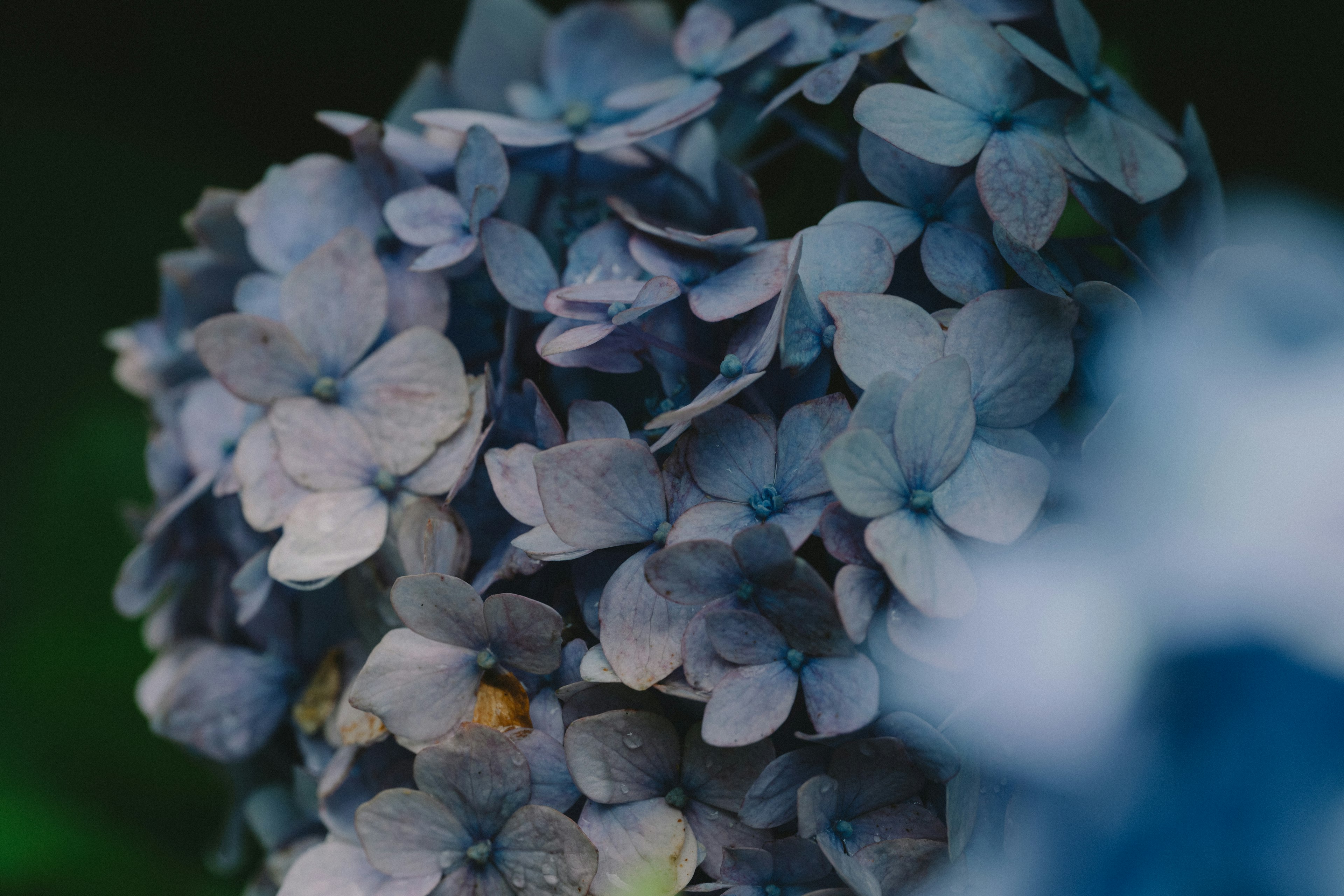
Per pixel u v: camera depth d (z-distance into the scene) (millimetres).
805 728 352
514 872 353
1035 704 333
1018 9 388
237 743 400
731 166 382
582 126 405
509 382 372
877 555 332
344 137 686
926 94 366
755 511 346
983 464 346
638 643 346
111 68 748
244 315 375
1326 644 320
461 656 356
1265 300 349
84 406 660
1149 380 346
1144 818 322
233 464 385
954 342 350
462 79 435
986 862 349
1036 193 360
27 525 610
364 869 369
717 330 363
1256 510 328
